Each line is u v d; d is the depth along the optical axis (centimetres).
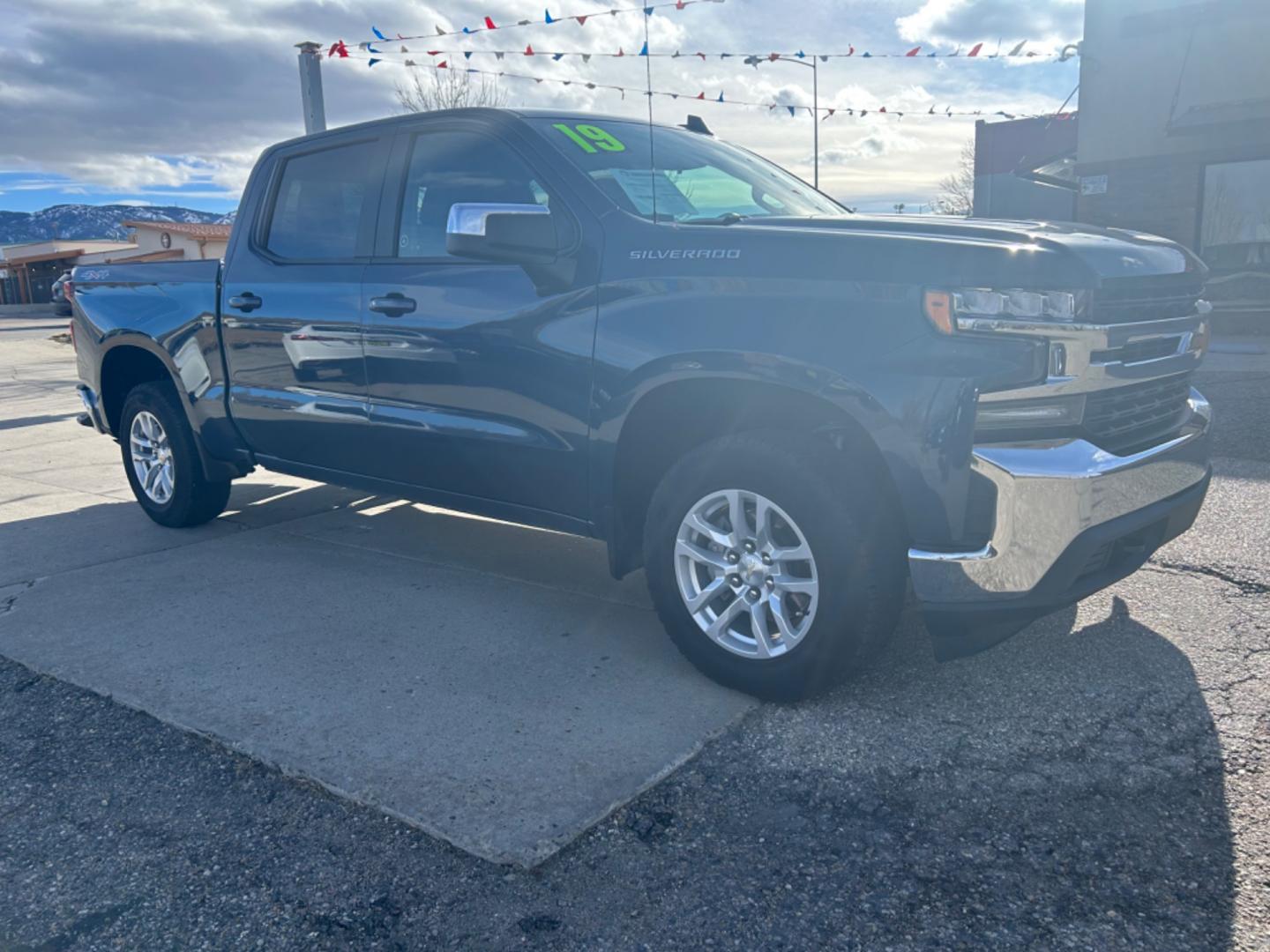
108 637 379
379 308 391
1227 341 1293
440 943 213
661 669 343
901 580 301
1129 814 251
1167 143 1380
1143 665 333
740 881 230
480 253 327
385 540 508
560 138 367
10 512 578
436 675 340
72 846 250
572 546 496
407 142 405
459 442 376
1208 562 427
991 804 257
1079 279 271
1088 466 273
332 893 229
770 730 298
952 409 270
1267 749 277
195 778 279
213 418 480
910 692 319
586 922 218
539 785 269
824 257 292
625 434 330
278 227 452
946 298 271
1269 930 209
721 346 300
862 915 218
